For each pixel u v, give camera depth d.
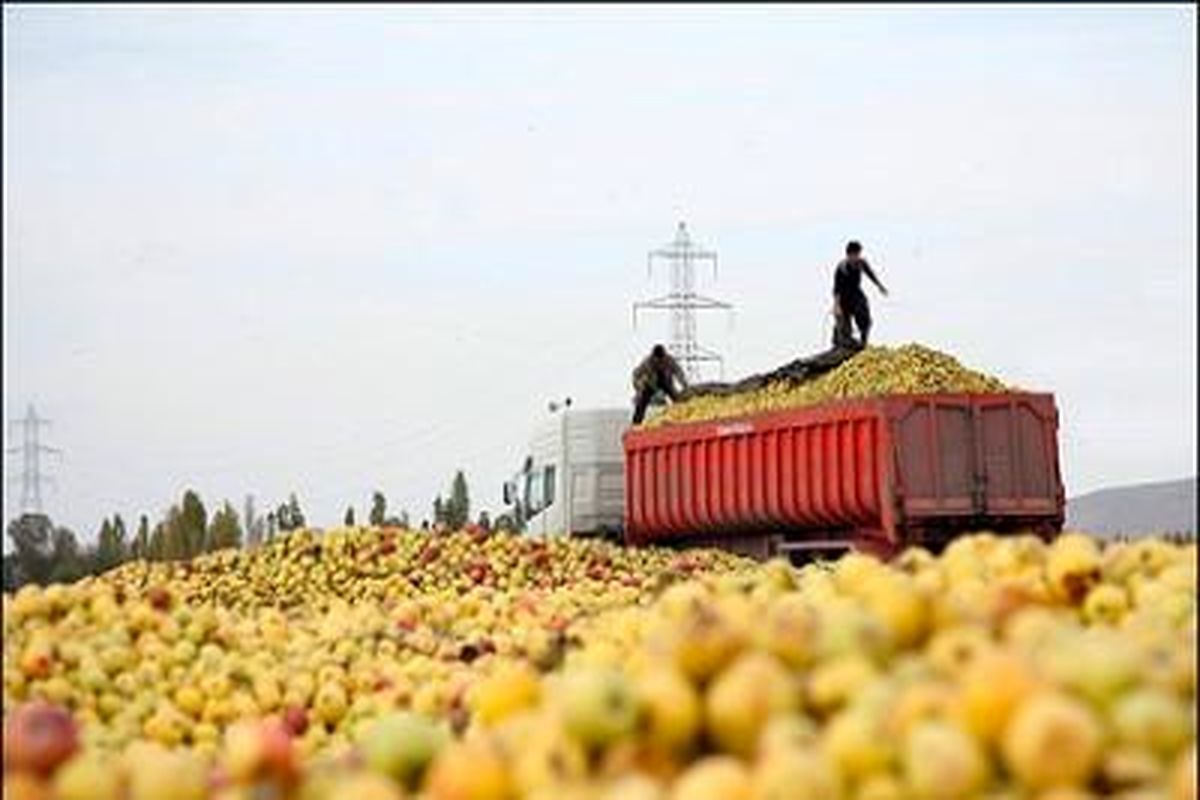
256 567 31.28
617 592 20.11
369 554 31.83
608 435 56.03
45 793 9.36
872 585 10.62
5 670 14.30
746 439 45.66
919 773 8.17
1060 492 42.72
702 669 9.11
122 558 57.78
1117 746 8.48
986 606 10.59
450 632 18.14
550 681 11.48
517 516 58.94
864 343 49.91
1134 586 11.42
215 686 14.94
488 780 8.99
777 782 8.12
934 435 41.59
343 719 14.91
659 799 8.32
